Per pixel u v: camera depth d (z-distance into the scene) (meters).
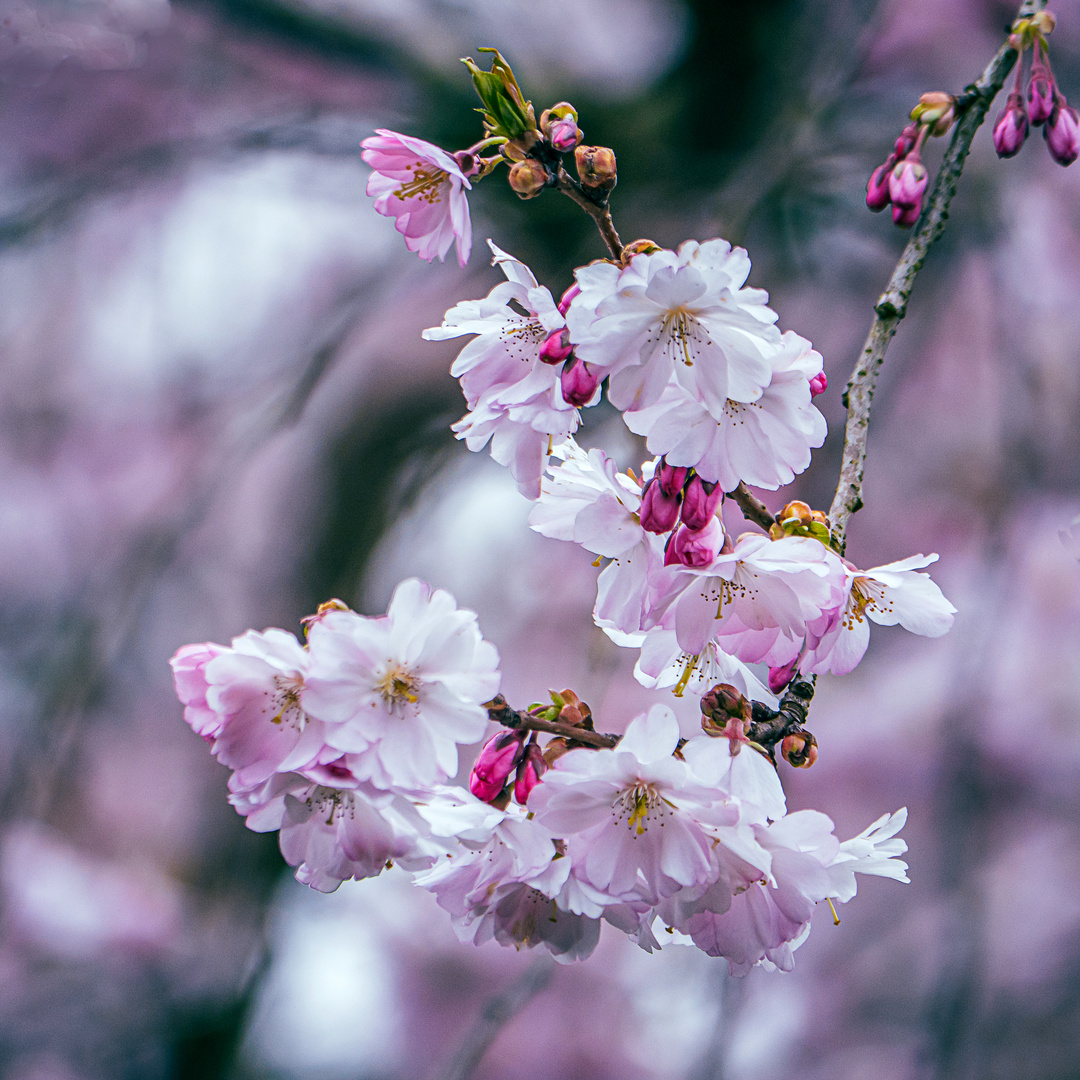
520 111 1.27
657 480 1.24
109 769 6.14
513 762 1.24
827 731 6.17
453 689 1.15
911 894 5.90
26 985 5.18
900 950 5.84
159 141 4.84
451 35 4.18
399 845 1.16
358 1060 6.19
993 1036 5.25
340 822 1.17
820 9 3.86
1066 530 1.53
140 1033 4.93
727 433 1.22
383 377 4.44
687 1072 5.55
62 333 6.56
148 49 4.85
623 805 1.17
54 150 5.14
